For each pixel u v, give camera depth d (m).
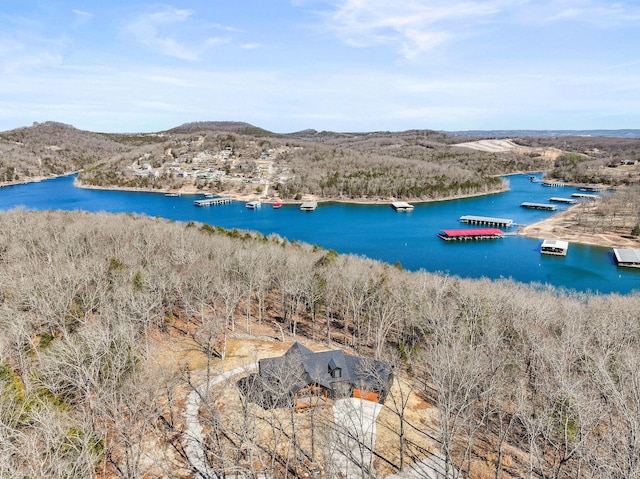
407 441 47.66
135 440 43.53
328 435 44.16
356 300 80.00
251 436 41.56
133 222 127.12
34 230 104.31
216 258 92.12
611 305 80.81
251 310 87.94
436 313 67.25
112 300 67.50
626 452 31.81
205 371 58.78
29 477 27.83
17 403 36.31
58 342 46.09
